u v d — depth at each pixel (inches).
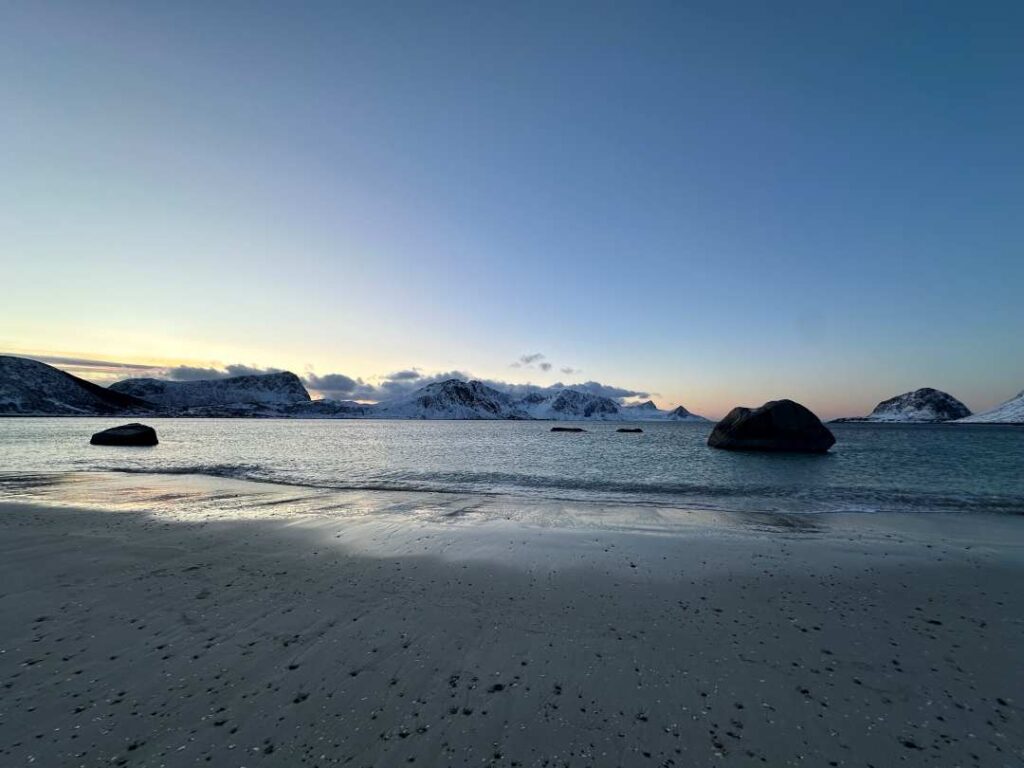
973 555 391.5
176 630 243.3
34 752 154.2
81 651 220.5
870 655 226.1
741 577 334.3
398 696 188.2
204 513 540.7
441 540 424.8
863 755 159.0
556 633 244.8
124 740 160.6
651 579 328.8
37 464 1106.1
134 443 1740.9
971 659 222.8
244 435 2812.5
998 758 157.4
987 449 1736.0
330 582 316.2
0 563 349.1
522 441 2469.2
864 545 421.1
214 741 161.0
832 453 1514.5
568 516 542.3
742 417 1598.2
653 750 160.4
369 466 1137.4
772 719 177.5
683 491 749.3
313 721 172.1
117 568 339.9
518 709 181.2
